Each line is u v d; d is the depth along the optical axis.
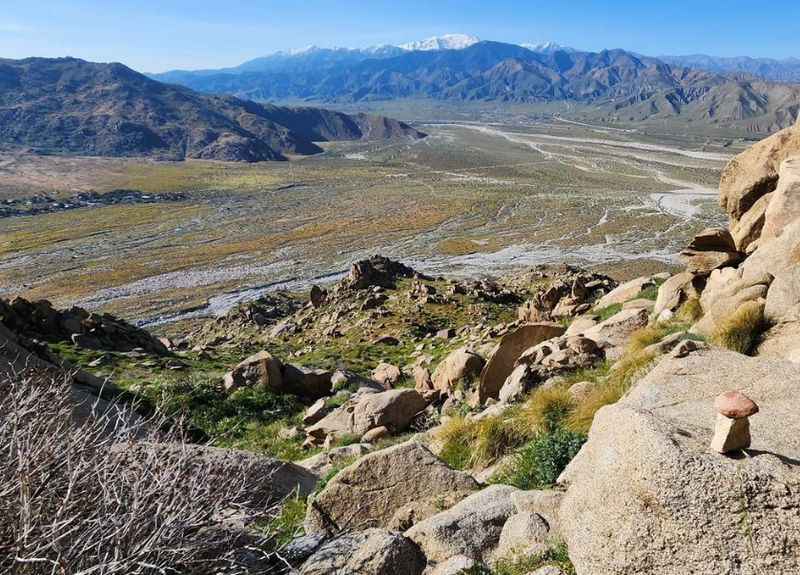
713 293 16.45
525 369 16.53
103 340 33.34
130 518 4.84
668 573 5.17
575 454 9.25
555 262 110.00
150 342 35.78
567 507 6.68
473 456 12.08
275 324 55.56
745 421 5.34
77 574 4.35
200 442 19.95
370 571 6.80
